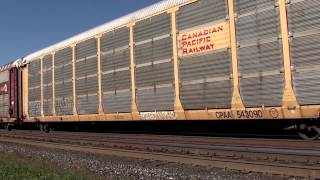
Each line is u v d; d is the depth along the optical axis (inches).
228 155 474.0
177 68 661.9
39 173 463.8
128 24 778.8
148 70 725.9
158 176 418.9
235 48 562.3
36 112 1163.9
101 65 864.9
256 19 532.4
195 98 629.0
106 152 612.1
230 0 569.6
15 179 433.4
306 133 522.0
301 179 346.6
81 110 940.0
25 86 1233.4
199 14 620.7
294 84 487.5
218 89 589.6
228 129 705.6
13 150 762.2
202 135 715.4
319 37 461.1
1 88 1384.1
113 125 1014.4
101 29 866.8
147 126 895.7
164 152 547.8
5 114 1349.7
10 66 1316.4
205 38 609.6
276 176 366.9
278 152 435.5
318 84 462.9
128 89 778.8
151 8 721.6
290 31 491.2
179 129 805.2
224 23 578.9
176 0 665.6
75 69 965.8
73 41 975.6
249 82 543.5
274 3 509.0
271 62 513.3
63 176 439.2
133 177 426.0
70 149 698.8
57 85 1050.1
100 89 866.8
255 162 405.7
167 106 683.4
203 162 452.4
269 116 519.2
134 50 762.2
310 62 470.0
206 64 608.7
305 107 477.4
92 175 453.7
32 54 1208.2
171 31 674.2
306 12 473.7
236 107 561.9
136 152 557.3
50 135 995.9
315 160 391.2
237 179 373.7
